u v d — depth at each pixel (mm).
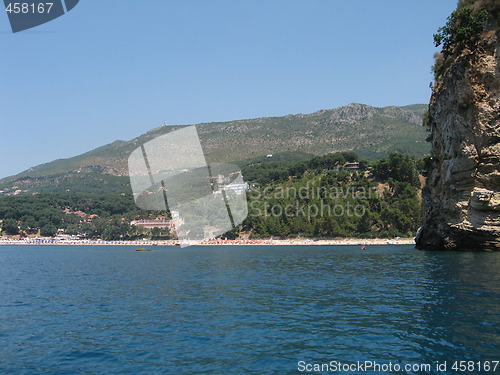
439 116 57438
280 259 61156
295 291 27203
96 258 76562
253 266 48656
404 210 128125
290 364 13062
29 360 13961
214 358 13750
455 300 21781
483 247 51062
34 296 27609
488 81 47469
